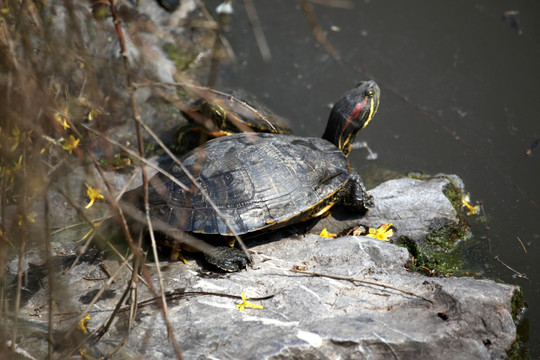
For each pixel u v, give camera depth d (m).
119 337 6.76
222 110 10.52
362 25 15.68
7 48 5.68
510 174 11.01
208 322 6.87
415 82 13.71
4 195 6.72
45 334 6.83
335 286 7.48
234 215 7.83
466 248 9.28
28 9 7.02
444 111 12.81
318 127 12.59
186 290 7.49
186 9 14.78
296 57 14.67
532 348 7.48
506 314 7.05
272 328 6.73
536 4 16.00
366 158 11.71
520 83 13.45
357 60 14.48
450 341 6.61
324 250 8.23
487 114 12.65
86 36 10.42
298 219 8.45
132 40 6.75
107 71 6.08
